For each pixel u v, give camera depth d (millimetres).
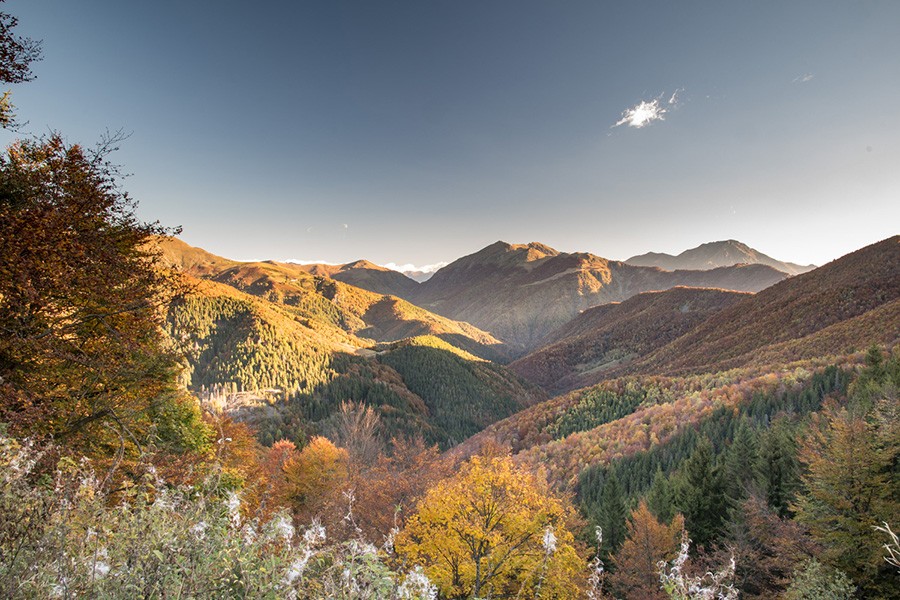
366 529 21391
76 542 3393
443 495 16203
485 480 15641
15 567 2982
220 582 3326
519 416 112250
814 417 37062
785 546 21766
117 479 7008
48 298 9297
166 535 3412
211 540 3613
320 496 29047
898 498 18844
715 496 31531
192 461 8898
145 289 11203
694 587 4180
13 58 9602
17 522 3223
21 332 8977
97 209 10133
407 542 15844
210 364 139125
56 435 8727
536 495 15961
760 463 33625
